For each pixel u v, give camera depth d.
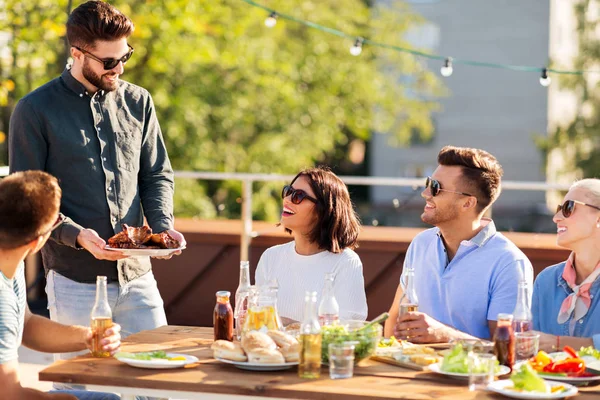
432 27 24.86
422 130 19.95
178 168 11.98
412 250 3.38
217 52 12.02
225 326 2.79
